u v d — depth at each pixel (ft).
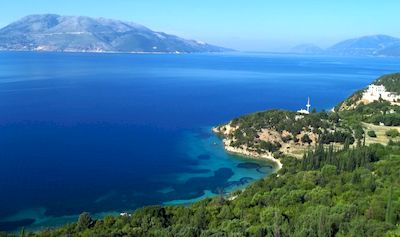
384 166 449.89
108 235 320.09
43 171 557.74
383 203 330.95
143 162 622.95
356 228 294.25
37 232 373.81
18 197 472.03
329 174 456.04
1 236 345.31
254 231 318.45
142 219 368.07
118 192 504.02
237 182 554.46
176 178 562.25
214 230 320.50
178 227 336.70
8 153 629.92
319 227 303.68
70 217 431.43
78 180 532.32
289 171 529.45
